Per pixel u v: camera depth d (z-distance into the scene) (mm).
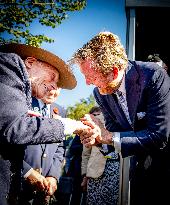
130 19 3363
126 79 2135
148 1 3344
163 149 2201
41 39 6469
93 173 3555
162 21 3928
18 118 1458
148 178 2303
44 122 1533
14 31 6445
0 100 1451
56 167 2748
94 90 2504
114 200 3463
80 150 4656
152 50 4379
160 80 2043
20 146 1582
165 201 2281
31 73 1737
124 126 2338
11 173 1548
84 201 4219
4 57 1565
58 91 1841
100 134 2012
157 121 2014
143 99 2111
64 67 1798
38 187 2484
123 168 3240
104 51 1995
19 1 6508
